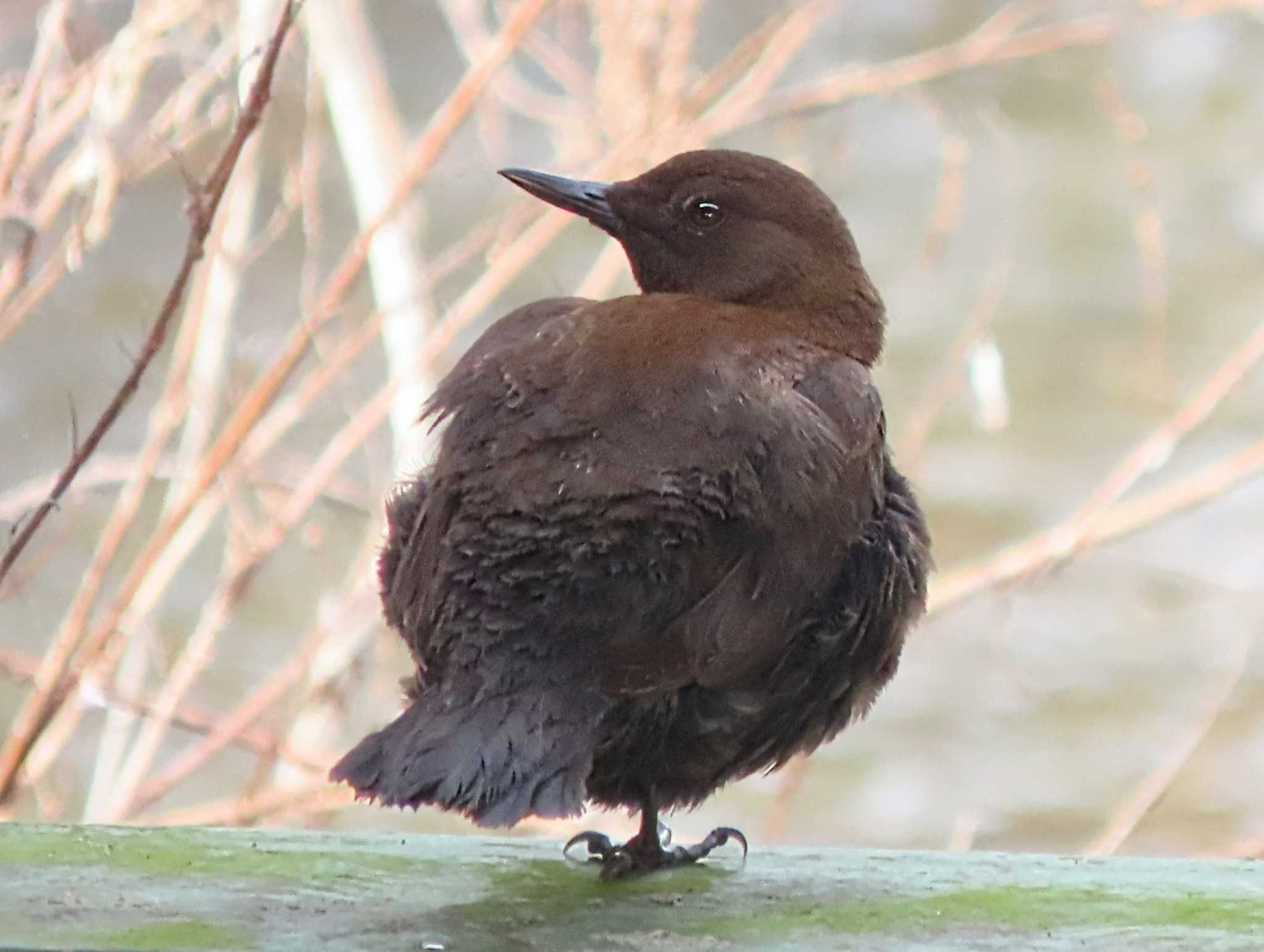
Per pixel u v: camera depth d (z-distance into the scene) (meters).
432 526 6.93
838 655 7.52
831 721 7.75
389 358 15.20
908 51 23.20
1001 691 16.11
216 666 15.48
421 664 6.93
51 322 18.17
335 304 12.20
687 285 8.45
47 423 17.80
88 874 6.93
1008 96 25.33
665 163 8.56
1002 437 18.83
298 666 12.58
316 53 13.09
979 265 21.69
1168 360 20.19
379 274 12.75
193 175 13.60
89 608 11.91
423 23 23.39
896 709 16.00
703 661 6.84
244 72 12.64
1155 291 15.83
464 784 6.22
